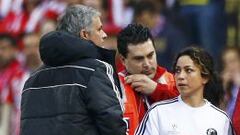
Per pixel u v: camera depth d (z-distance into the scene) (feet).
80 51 62.44
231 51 107.55
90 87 61.41
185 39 114.21
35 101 62.85
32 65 105.81
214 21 116.26
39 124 62.13
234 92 98.48
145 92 65.46
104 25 111.24
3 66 109.50
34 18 115.65
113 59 63.82
